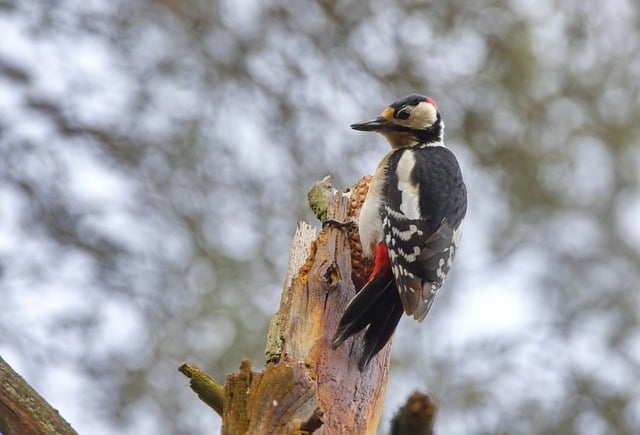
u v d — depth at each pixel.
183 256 14.45
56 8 14.67
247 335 13.77
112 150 14.76
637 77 15.89
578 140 15.89
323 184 8.88
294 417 5.82
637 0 15.79
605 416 14.24
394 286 7.79
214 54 15.02
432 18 15.00
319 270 7.36
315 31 15.10
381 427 12.75
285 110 14.88
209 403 6.50
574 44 15.72
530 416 13.89
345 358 6.93
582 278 15.38
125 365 13.49
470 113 15.34
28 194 14.42
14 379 5.68
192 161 14.79
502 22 15.25
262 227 14.53
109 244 14.24
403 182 8.32
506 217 15.60
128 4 14.93
